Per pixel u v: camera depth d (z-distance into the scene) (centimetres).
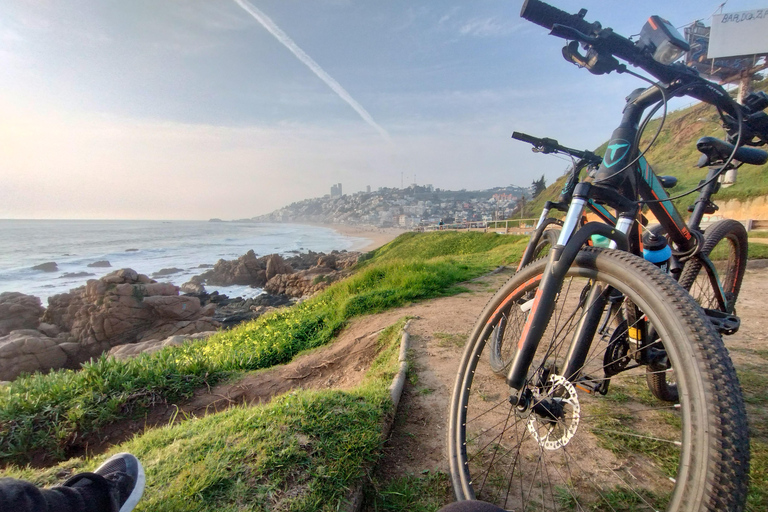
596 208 213
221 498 179
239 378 485
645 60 167
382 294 779
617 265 136
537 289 154
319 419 238
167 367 448
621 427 235
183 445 227
